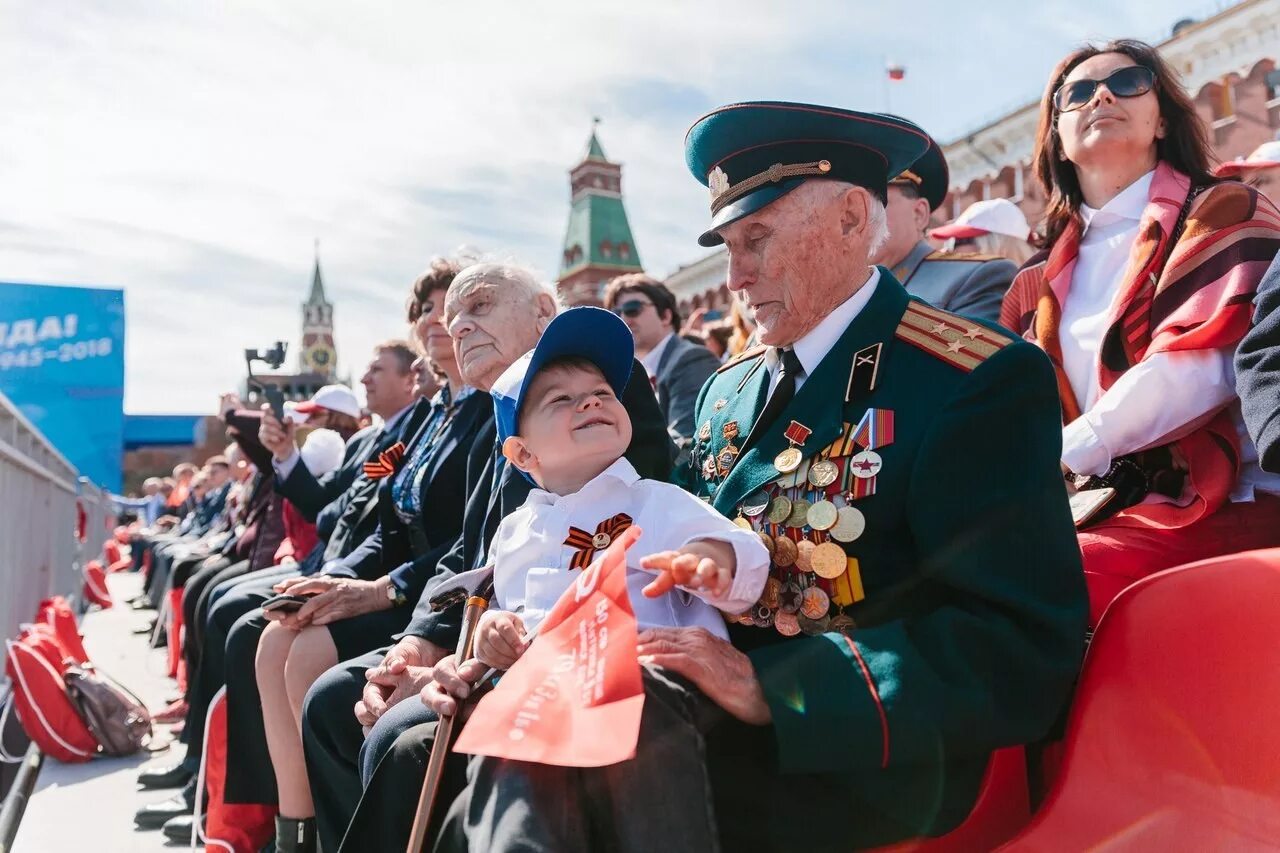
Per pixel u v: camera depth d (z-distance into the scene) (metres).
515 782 1.40
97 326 12.10
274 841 3.07
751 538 1.59
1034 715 1.50
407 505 3.37
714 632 1.68
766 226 1.88
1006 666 1.50
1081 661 1.63
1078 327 2.58
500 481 2.54
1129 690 1.53
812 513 1.72
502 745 1.38
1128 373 2.21
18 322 11.84
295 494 4.74
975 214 4.77
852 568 1.68
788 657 1.52
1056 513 1.59
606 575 1.46
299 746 2.86
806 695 1.46
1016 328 2.88
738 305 5.30
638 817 1.37
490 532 2.42
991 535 1.56
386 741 1.98
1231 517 2.13
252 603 3.93
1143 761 1.49
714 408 2.12
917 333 1.79
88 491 12.05
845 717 1.44
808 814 1.58
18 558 6.34
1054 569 1.56
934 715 1.44
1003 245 4.80
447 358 3.37
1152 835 1.45
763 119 1.86
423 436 3.56
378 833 1.84
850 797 1.59
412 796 1.80
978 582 1.55
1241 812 1.38
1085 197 2.73
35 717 4.53
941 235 4.83
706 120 1.92
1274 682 1.39
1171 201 2.41
